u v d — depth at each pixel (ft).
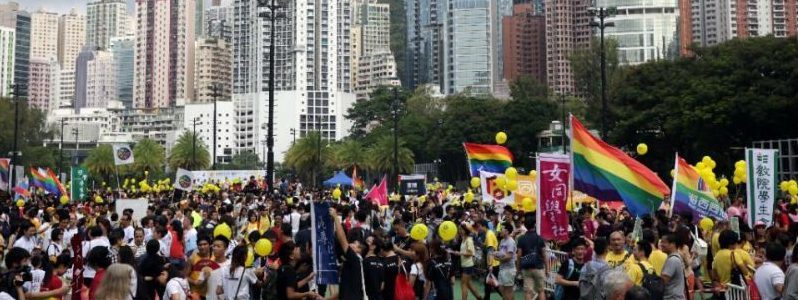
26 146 277.64
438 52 645.10
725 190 73.41
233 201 107.76
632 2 474.90
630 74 194.90
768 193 57.57
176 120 645.51
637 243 36.73
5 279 32.48
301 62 576.61
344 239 36.68
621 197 47.91
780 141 155.12
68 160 419.74
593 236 56.44
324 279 36.96
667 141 183.93
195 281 37.22
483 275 60.23
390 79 606.14
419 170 334.03
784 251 33.60
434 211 68.13
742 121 164.25
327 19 588.50
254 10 599.98
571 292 38.27
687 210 52.24
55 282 38.73
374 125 441.27
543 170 49.14
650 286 32.81
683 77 181.88
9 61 651.25
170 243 50.31
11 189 151.23
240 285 36.58
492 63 575.38
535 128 279.49
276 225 59.21
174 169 345.51
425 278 42.50
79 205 88.94
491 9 579.07
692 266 45.32
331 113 582.35
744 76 165.27
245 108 594.24
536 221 49.32
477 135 287.69
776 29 492.54
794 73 155.94
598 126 224.33
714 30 503.20
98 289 25.63
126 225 57.21
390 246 38.34
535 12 639.76
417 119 346.95
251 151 552.41
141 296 33.12
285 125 570.87
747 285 38.42
